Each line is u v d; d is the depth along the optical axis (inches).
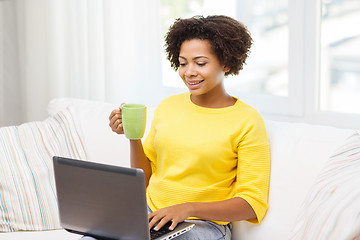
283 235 70.1
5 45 143.3
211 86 73.7
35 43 137.7
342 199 63.7
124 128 72.6
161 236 65.7
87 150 91.4
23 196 85.4
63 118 93.4
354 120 94.1
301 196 70.1
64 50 130.2
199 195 73.7
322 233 63.6
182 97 79.4
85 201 66.5
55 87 131.3
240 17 109.7
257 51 108.7
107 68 116.6
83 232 69.1
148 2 110.7
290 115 102.7
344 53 96.7
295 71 100.3
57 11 128.6
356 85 96.5
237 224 75.6
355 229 61.1
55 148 90.3
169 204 75.2
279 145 74.8
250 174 72.0
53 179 88.2
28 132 91.5
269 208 72.2
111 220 65.3
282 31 104.4
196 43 72.4
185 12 117.7
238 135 73.1
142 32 112.5
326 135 72.3
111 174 62.9
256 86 110.0
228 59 73.2
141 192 61.4
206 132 74.0
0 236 81.9
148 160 81.3
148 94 114.3
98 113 94.2
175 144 75.5
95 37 119.6
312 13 96.6
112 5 114.1
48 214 85.3
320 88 99.8
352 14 94.7
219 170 74.0
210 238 71.5
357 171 65.2
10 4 141.2
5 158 87.4
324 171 68.1
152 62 112.7
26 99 142.4
